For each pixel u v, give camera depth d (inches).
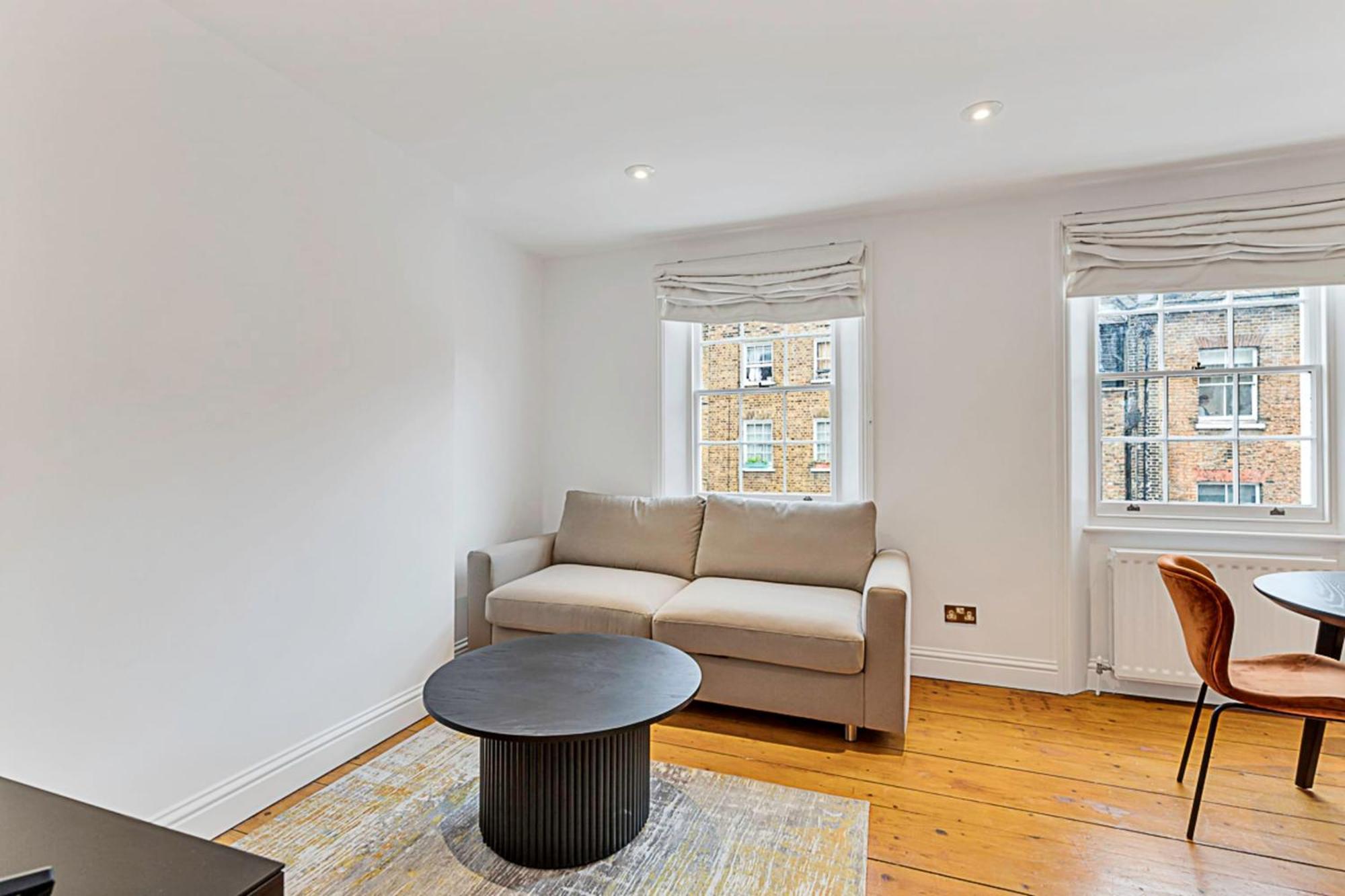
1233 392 112.1
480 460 135.6
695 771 88.4
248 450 77.2
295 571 83.2
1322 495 106.5
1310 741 81.9
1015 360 118.8
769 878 66.2
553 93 84.8
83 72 61.4
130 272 65.2
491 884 65.2
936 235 124.0
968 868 67.9
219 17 69.5
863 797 81.7
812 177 110.2
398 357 100.6
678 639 103.9
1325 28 70.3
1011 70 79.3
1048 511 117.0
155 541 67.5
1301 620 101.6
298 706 83.7
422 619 105.7
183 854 24.8
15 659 57.0
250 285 77.4
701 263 139.7
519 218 130.3
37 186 58.2
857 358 132.3
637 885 65.1
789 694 99.3
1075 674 116.1
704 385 150.7
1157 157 102.7
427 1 66.4
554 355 156.4
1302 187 102.1
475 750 94.6
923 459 125.0
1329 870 67.1
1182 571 74.0
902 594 93.6
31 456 58.0
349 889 64.4
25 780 57.5
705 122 92.4
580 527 139.5
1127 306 117.6
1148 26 70.6
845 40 73.2
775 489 143.9
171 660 68.9
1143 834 73.5
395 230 99.7
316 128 86.1
